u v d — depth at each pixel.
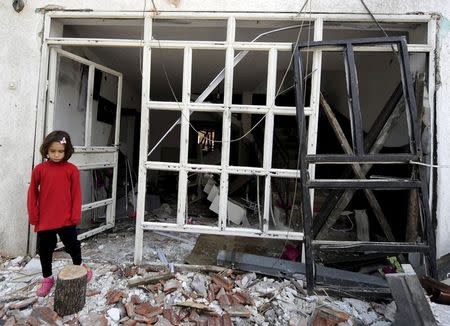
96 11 2.43
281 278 2.19
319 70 2.27
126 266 2.35
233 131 5.06
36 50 2.48
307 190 2.04
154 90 6.04
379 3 2.28
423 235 2.01
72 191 1.98
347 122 3.88
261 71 4.34
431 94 2.26
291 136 4.43
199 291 1.98
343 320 1.72
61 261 2.43
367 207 3.19
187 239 3.02
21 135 2.49
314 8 2.31
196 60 4.01
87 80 3.01
